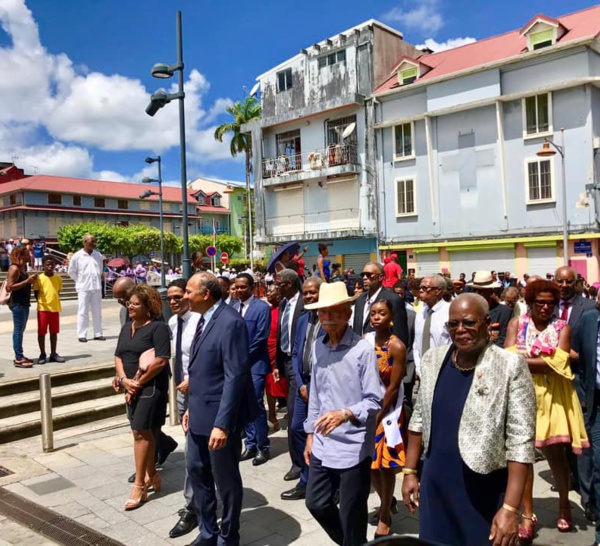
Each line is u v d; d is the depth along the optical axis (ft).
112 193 172.45
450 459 8.63
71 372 27.50
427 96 84.02
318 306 11.41
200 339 13.32
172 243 157.17
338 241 96.17
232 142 133.08
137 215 176.24
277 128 103.91
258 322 19.89
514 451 8.14
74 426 23.95
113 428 23.73
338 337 11.85
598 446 12.96
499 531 7.91
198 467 13.29
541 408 13.83
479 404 8.40
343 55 94.89
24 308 28.99
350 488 11.20
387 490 13.70
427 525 8.86
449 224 83.51
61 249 146.82
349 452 11.28
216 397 13.14
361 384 11.51
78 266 37.93
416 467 9.75
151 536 14.17
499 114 77.20
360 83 92.94
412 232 87.30
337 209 96.43
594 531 13.89
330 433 11.41
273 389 22.99
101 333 39.11
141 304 16.35
